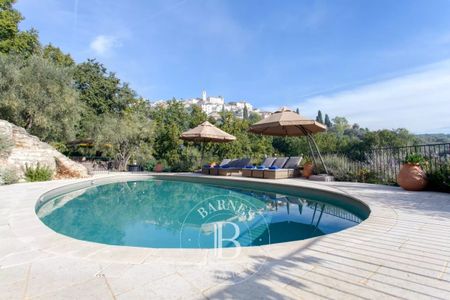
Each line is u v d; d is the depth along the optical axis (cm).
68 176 1198
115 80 2600
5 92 1236
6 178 896
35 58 1376
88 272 223
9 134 1000
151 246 399
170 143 1798
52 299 181
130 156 1853
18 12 1834
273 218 519
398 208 455
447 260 237
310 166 1059
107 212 636
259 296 180
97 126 2031
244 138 1988
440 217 394
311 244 283
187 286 196
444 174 622
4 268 233
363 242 288
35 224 386
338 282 198
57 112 1403
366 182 877
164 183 1180
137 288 194
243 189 992
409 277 205
